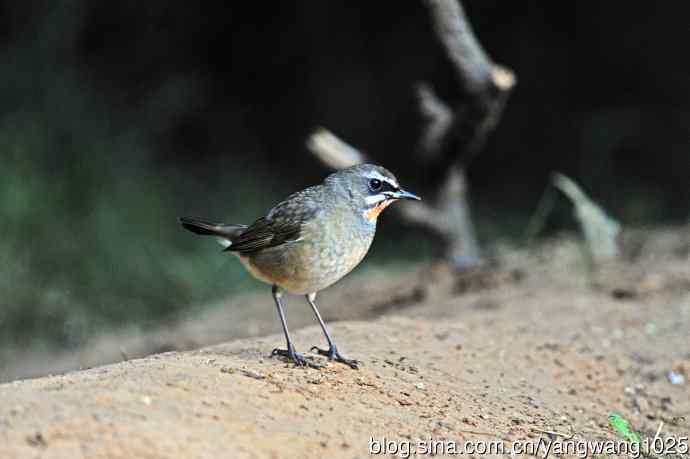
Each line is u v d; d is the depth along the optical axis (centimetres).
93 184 1934
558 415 804
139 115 2169
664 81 2158
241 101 2414
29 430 539
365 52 2330
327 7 2345
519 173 2202
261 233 784
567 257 1399
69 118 2038
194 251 1867
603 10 2195
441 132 1395
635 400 893
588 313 1133
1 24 2162
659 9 2156
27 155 1919
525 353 947
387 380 771
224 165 2242
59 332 1589
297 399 675
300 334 934
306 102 2380
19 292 1616
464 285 1367
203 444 561
